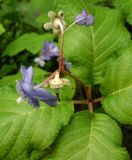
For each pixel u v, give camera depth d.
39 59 0.22
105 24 0.19
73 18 0.18
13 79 0.19
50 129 0.15
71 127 0.16
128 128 0.23
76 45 0.18
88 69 0.18
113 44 0.18
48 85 0.14
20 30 0.28
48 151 0.17
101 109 0.19
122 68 0.17
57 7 0.19
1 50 0.27
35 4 0.28
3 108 0.16
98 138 0.16
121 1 0.20
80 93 0.22
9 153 0.15
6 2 0.28
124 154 0.15
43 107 0.16
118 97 0.17
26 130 0.15
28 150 0.15
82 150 0.15
